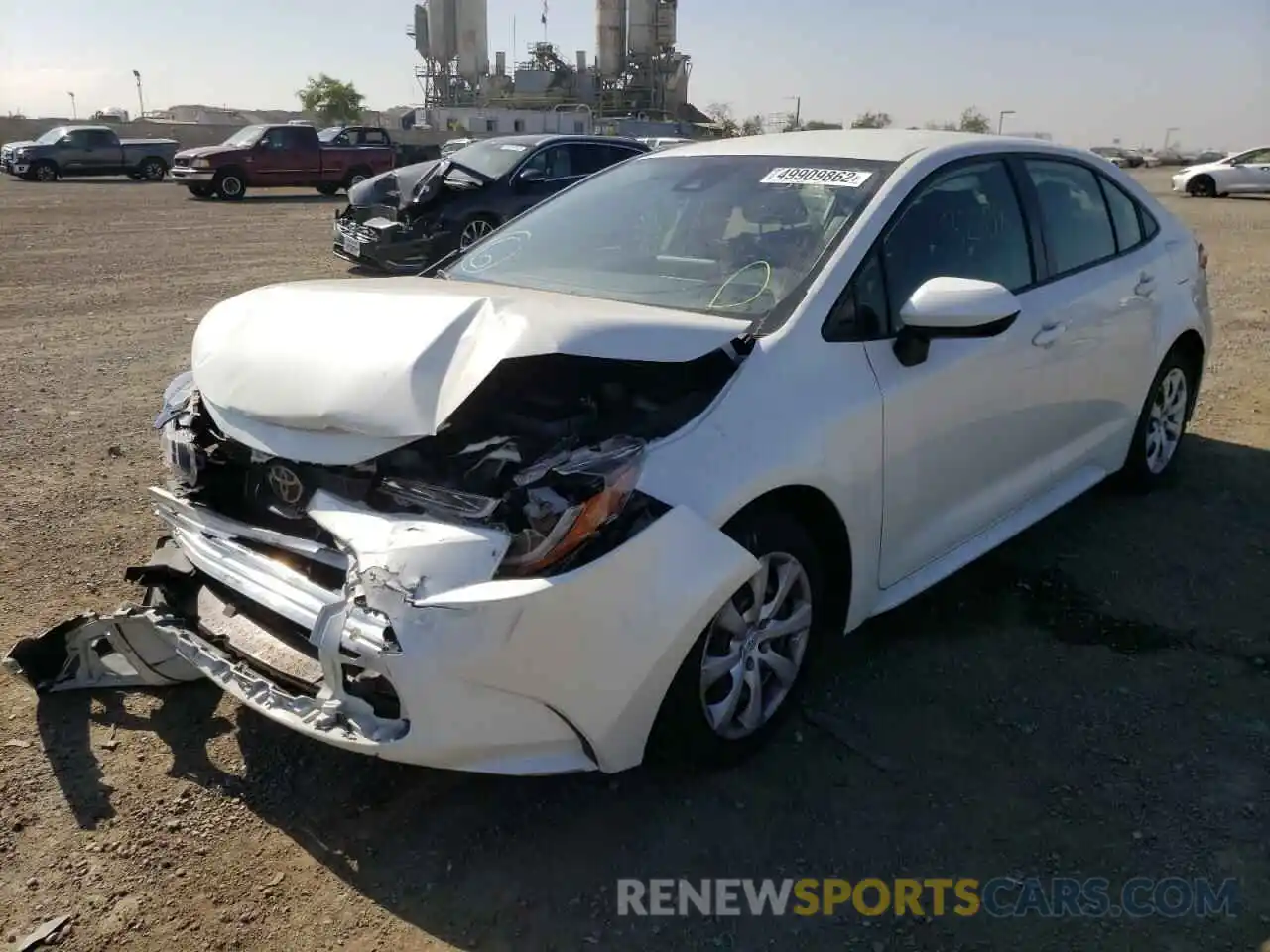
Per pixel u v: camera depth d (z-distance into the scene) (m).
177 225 17.89
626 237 3.73
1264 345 8.39
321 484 2.71
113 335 8.72
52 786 2.92
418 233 11.79
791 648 3.10
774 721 3.08
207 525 2.83
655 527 2.52
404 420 2.47
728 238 3.49
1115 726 3.24
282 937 2.43
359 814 2.84
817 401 2.95
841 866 2.67
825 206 3.46
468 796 2.91
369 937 2.44
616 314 2.77
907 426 3.23
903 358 3.21
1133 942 2.42
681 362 2.73
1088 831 2.78
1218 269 13.25
